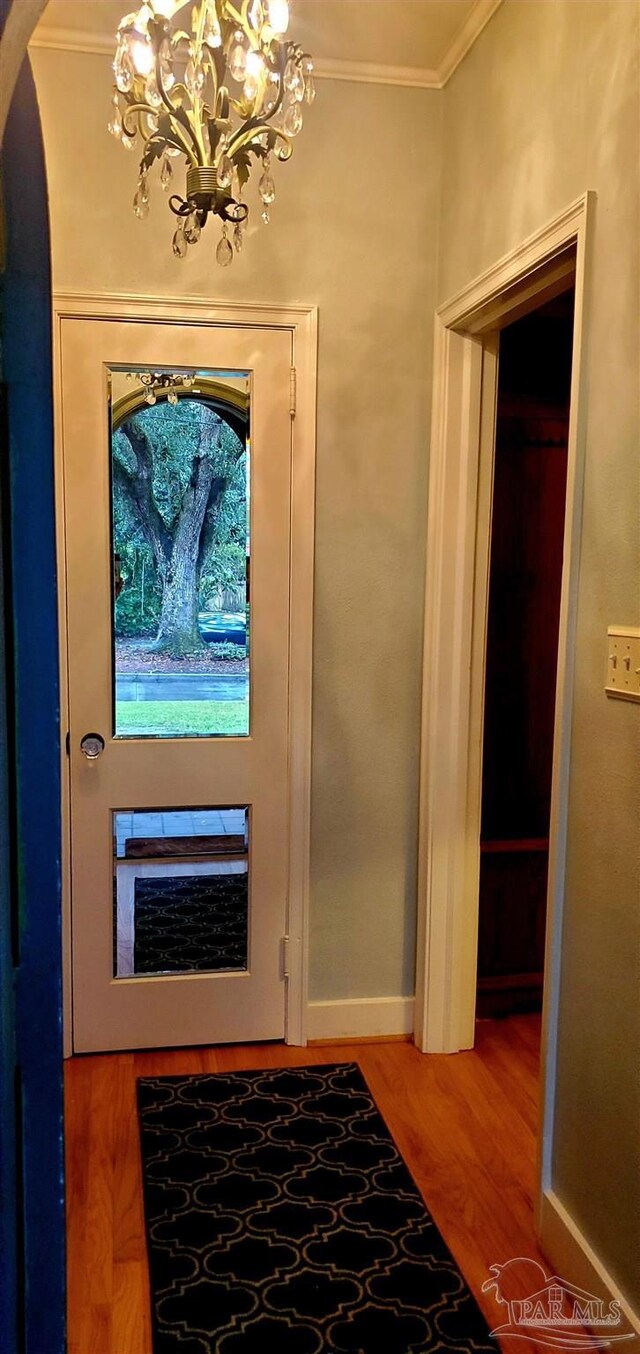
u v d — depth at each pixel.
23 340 0.77
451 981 2.63
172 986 2.62
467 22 2.18
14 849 0.78
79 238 2.35
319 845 2.64
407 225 2.48
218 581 2.55
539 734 2.82
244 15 1.46
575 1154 1.75
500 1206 2.00
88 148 2.32
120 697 2.54
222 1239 1.88
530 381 2.77
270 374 2.48
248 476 2.52
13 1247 0.78
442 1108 2.37
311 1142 2.21
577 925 1.73
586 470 1.67
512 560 2.75
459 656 2.54
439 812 2.58
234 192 1.65
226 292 2.43
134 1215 1.95
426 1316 1.70
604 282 1.59
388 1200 2.01
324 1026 2.69
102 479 2.45
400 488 2.56
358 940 2.69
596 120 1.61
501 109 2.05
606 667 1.60
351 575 2.57
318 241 2.45
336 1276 1.79
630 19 1.49
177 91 1.46
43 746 0.79
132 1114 2.31
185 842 2.61
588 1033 1.69
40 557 0.78
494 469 2.60
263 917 2.65
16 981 0.79
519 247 1.92
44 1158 0.81
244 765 2.59
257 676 2.58
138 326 2.42
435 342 2.50
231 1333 1.65
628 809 1.54
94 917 2.56
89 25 2.23
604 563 1.61
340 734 2.61
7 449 0.77
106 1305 1.71
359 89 2.42
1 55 0.65
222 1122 2.28
